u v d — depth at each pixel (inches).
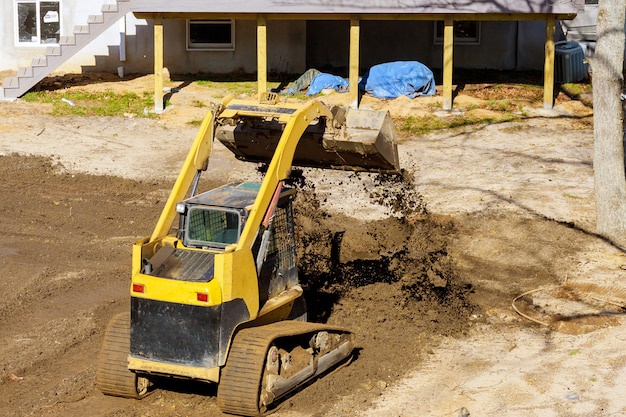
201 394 356.8
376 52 1033.5
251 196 354.6
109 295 486.9
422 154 756.0
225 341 320.8
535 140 784.3
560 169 712.4
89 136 805.2
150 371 325.7
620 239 565.3
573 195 653.9
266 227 339.9
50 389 364.2
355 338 416.2
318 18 861.2
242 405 320.8
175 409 343.6
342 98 891.4
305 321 385.1
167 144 796.0
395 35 1027.3
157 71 859.4
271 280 354.6
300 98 899.4
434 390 362.3
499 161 734.5
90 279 512.1
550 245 561.9
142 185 705.0
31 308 463.2
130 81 965.2
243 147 418.9
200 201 343.3
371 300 472.4
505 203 636.7
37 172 719.7
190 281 319.9
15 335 425.7
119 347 344.8
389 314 451.2
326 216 621.9
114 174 725.3
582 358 394.0
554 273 518.3
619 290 486.6
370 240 572.4
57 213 635.5
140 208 653.3
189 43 1002.1
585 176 695.7
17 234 588.4
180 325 320.5
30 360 393.4
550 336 424.2
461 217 614.5
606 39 553.6
